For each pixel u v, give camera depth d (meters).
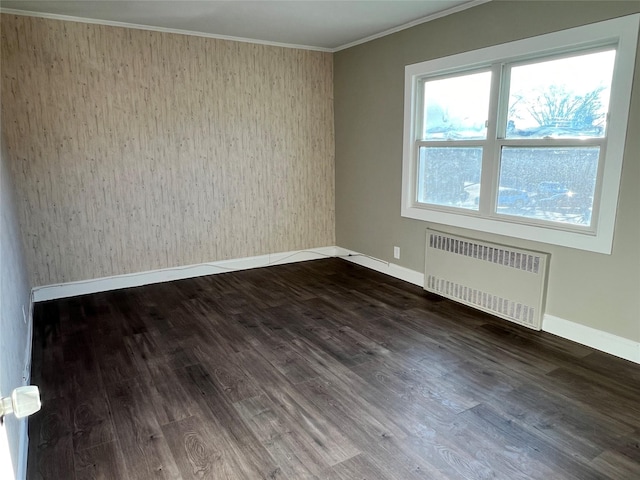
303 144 5.05
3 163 2.90
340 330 3.29
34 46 3.57
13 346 2.12
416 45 3.94
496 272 3.44
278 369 2.73
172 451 2.00
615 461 1.92
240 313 3.64
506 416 2.24
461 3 3.39
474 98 3.59
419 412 2.28
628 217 2.66
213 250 4.71
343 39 4.52
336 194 5.36
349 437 2.09
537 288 3.16
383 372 2.68
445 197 3.97
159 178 4.28
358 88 4.72
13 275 2.58
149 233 4.32
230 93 4.49
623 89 2.58
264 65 4.62
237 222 4.80
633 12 2.49
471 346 3.00
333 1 3.32
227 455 1.98
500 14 3.20
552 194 3.11
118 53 3.89
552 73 3.02
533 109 3.17
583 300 2.95
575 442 2.04
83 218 3.99
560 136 3.03
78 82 3.78
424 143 4.07
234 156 4.64
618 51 2.58
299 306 3.79
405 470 1.88
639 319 2.69
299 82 4.88
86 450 2.01
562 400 2.37
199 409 2.32
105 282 4.19
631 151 2.60
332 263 5.20
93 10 3.48
